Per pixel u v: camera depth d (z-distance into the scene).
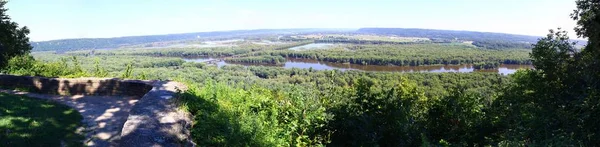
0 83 10.45
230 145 6.24
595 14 12.70
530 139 9.14
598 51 12.22
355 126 9.10
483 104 13.48
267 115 8.73
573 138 8.69
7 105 7.73
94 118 7.75
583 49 13.57
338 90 11.22
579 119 9.15
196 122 6.95
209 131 6.48
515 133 9.66
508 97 14.35
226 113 7.42
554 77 13.49
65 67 18.97
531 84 14.42
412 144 9.64
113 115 8.12
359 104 9.95
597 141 8.84
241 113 7.98
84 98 9.94
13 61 17.44
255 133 6.82
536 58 14.35
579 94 10.91
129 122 6.21
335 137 9.42
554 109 10.55
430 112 11.98
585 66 11.89
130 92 10.49
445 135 11.64
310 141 8.44
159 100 7.75
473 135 11.57
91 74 17.69
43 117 7.12
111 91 10.55
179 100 7.85
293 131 8.46
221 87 10.36
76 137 6.38
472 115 12.07
